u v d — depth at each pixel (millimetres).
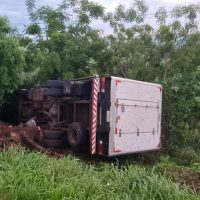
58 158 8125
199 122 13266
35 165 6512
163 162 10352
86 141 9227
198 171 8742
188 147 12438
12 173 5918
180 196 6352
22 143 8820
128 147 9391
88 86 9289
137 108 9656
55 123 9750
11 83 11766
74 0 15883
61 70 14016
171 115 12789
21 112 11727
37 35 15578
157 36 16000
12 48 11594
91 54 15398
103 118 8930
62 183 5965
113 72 15867
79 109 9492
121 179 6824
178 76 13352
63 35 14492
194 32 16109
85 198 5805
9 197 5391
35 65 14234
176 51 15898
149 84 10109
